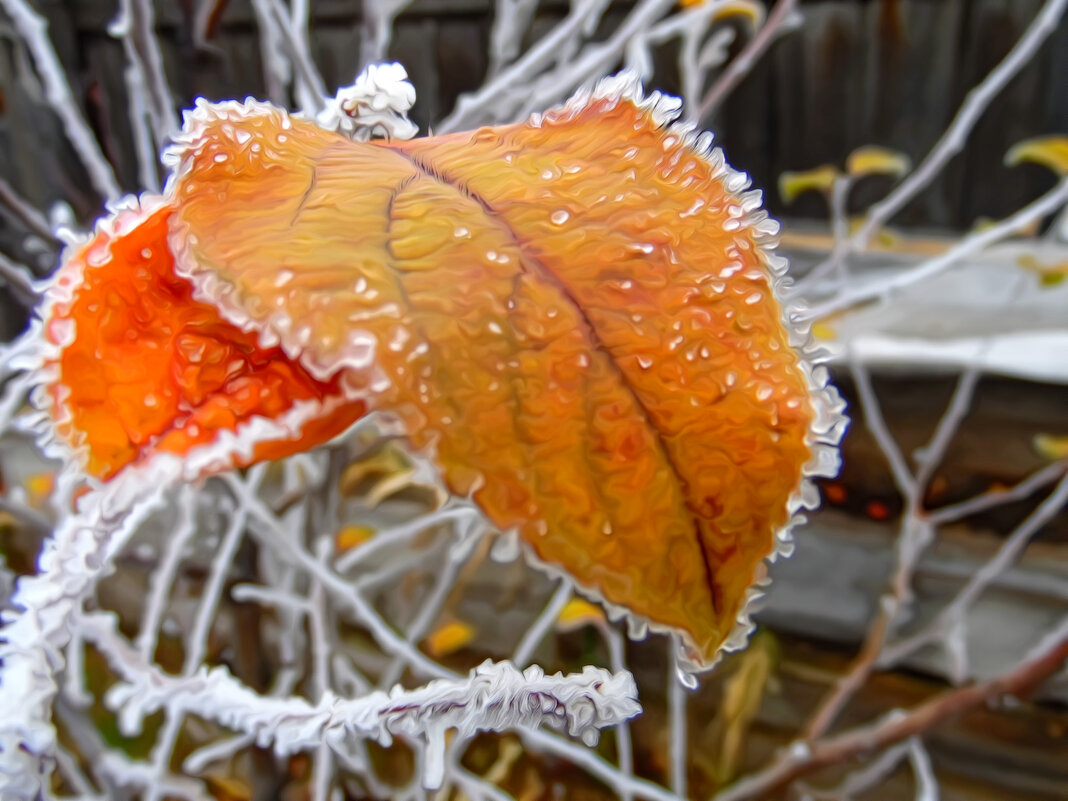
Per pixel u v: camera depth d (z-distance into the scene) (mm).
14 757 88
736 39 542
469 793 312
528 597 460
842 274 338
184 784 299
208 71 332
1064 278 425
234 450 89
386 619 444
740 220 90
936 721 298
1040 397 406
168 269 95
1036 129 529
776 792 350
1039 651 282
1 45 415
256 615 339
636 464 81
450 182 92
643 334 84
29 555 398
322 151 95
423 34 550
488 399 79
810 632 428
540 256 85
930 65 539
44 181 436
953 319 450
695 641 81
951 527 444
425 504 483
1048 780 381
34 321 92
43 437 92
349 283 80
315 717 101
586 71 255
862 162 336
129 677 172
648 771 396
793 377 86
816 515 466
